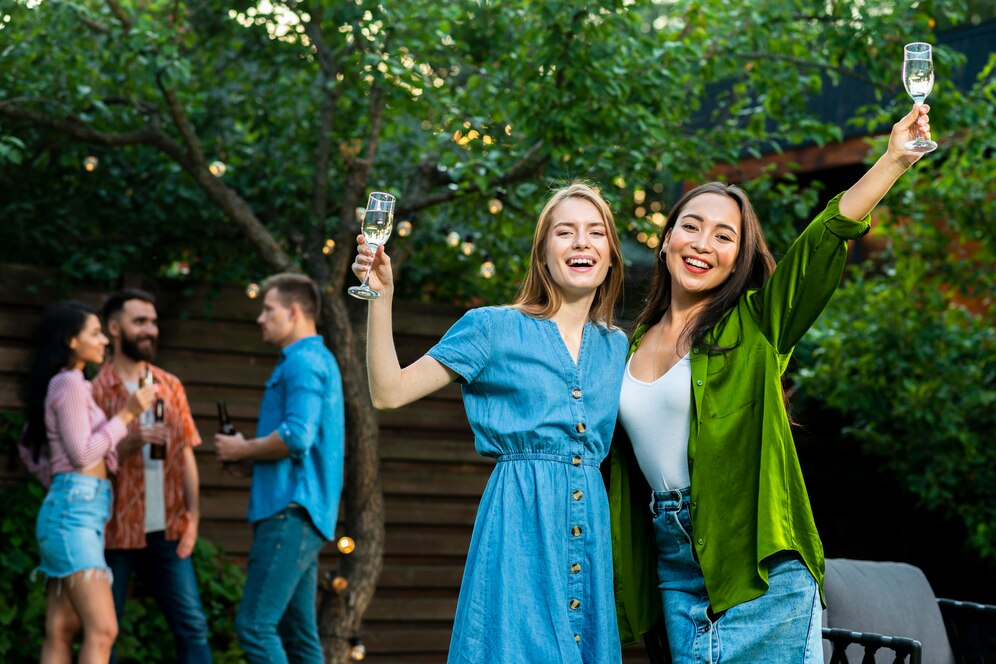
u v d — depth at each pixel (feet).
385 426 18.53
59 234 17.75
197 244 18.37
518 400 8.31
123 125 18.29
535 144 16.69
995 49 20.72
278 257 17.06
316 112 19.49
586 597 8.13
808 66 17.79
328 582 16.43
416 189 18.71
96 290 17.17
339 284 17.26
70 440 13.42
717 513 8.18
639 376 8.75
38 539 13.53
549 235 8.63
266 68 19.35
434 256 20.04
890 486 20.90
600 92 15.23
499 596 7.98
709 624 8.27
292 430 14.08
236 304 17.84
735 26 17.56
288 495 14.28
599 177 16.57
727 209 8.73
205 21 18.60
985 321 19.81
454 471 18.89
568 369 8.41
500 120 16.92
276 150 19.29
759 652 8.03
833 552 20.36
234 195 17.16
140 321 14.96
